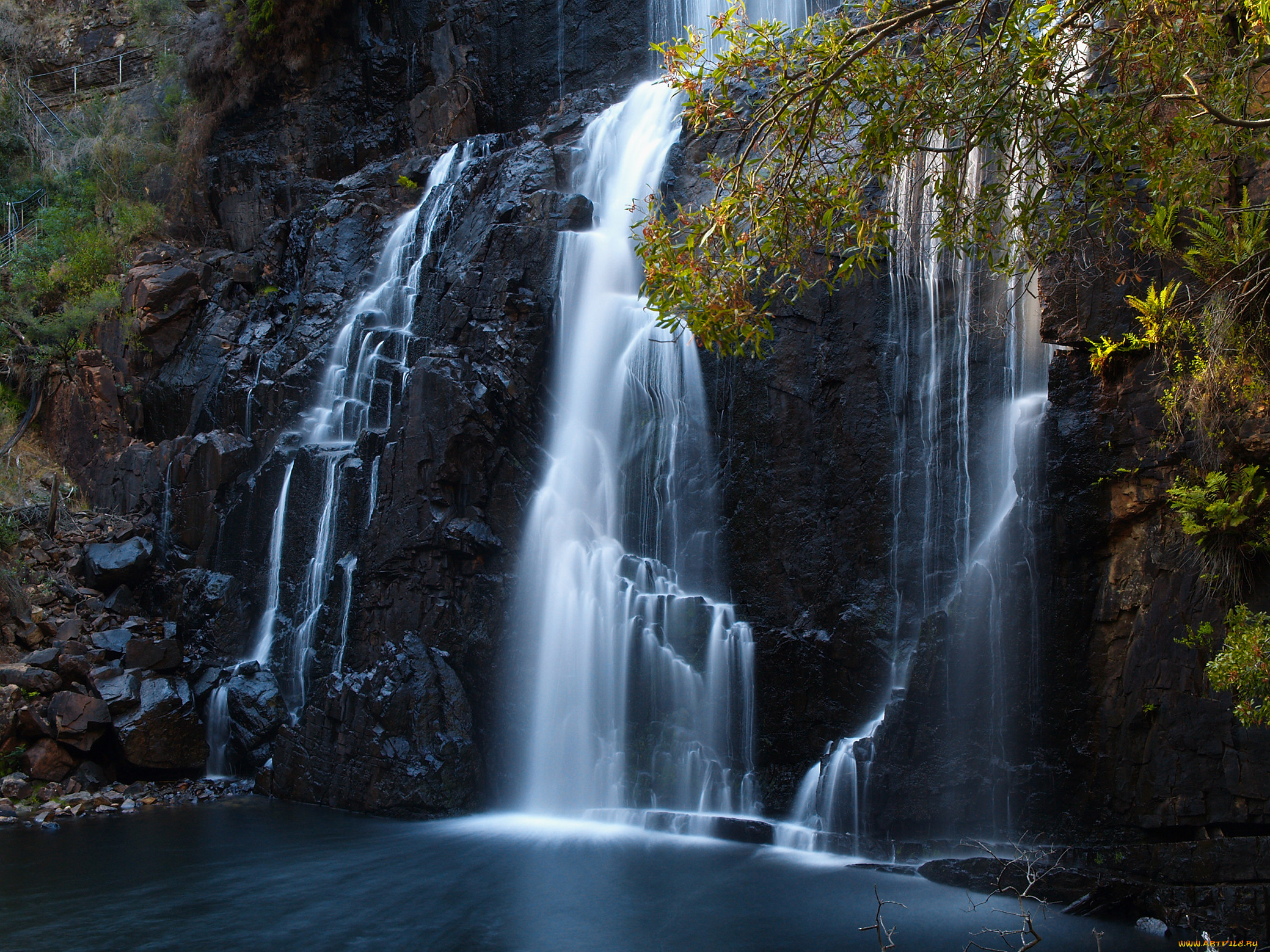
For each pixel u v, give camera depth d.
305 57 24.56
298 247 22.33
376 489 16.97
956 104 7.62
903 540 13.04
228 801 15.15
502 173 18.86
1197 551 9.87
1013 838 10.95
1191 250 9.25
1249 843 9.02
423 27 24.73
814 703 13.16
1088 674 10.88
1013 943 8.74
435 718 14.17
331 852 12.02
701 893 10.29
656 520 15.14
